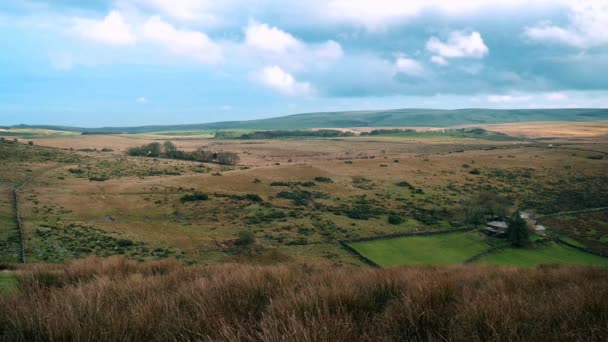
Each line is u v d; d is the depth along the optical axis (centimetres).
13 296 461
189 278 747
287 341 303
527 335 346
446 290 492
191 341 365
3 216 6384
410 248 6312
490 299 423
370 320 420
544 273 820
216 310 428
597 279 756
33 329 354
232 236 6425
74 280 740
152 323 392
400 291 557
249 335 336
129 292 559
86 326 350
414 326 379
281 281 601
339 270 895
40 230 5734
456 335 346
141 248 5534
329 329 323
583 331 362
